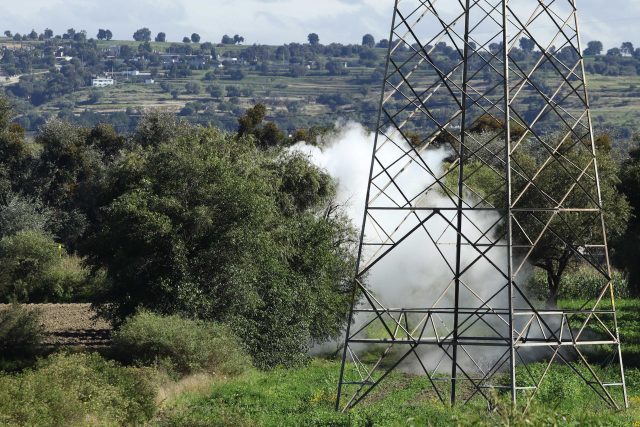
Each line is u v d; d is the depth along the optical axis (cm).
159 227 4997
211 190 5156
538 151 8206
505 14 3209
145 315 4644
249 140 6531
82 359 3772
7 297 7488
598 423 2633
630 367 4669
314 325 5672
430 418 2966
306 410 3538
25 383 3150
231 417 3266
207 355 4534
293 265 5681
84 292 7719
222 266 5138
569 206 6309
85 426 3031
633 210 7200
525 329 3177
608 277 3306
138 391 3556
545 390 3562
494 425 2370
